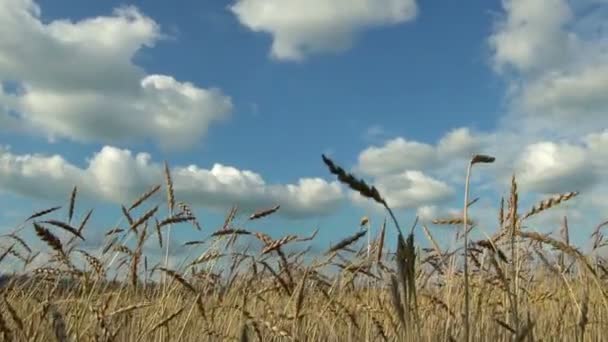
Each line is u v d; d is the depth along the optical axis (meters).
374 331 1.45
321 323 1.56
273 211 1.45
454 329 1.44
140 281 1.54
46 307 1.24
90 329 1.26
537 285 1.55
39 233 1.03
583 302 1.04
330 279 1.52
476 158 0.84
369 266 1.40
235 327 1.46
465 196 0.83
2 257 1.50
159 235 1.48
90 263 1.42
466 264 0.81
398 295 0.75
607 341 1.23
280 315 1.37
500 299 1.47
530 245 1.32
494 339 1.34
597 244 1.37
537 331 1.33
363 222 1.43
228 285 1.61
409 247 0.74
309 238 1.42
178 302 1.54
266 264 1.45
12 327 1.27
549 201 1.01
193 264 1.51
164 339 1.44
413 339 0.77
